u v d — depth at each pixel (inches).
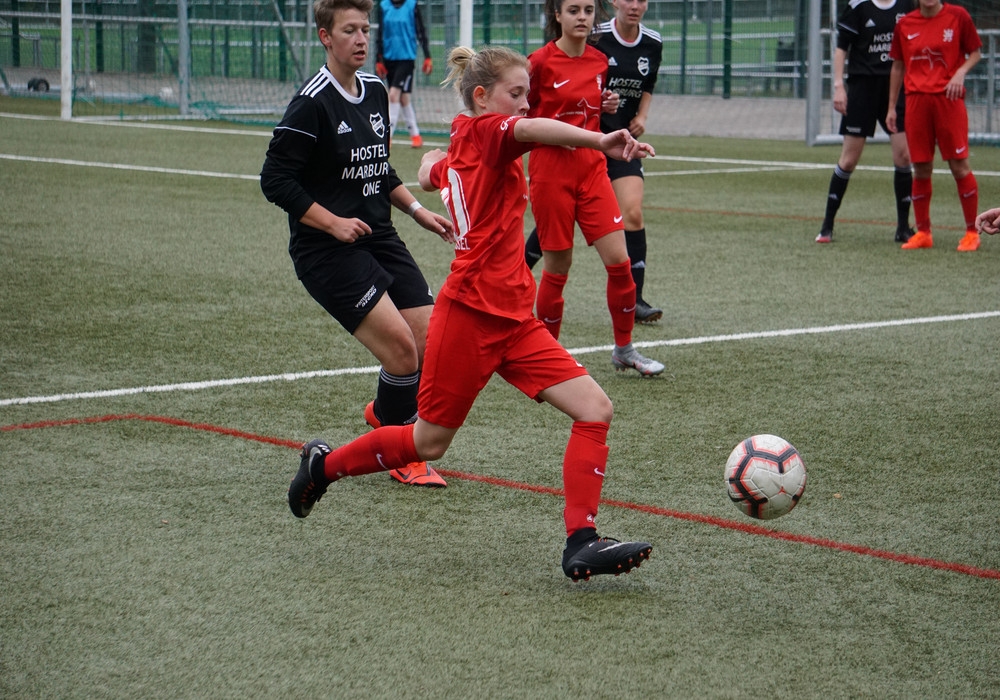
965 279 594.9
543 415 363.9
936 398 382.3
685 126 1705.2
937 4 647.1
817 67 1413.6
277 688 194.4
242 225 731.4
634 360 410.9
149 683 195.8
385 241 315.0
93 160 1080.2
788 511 246.5
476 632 216.1
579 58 407.5
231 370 407.5
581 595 233.8
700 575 244.4
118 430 339.6
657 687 195.9
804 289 568.7
